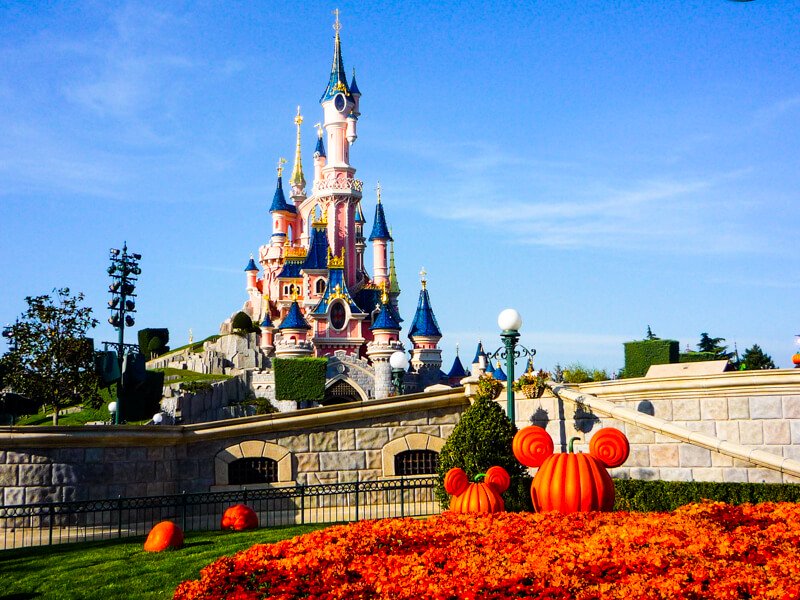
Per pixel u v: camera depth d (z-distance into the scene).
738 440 23.83
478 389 26.05
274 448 26.61
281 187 136.50
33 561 18.30
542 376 24.83
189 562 17.27
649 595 10.59
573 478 18.22
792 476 20.14
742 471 20.97
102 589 15.73
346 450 27.02
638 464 22.58
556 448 24.52
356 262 127.25
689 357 45.09
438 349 113.88
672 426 21.98
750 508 16.14
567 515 16.70
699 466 21.66
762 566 11.70
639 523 14.85
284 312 121.00
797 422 23.19
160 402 55.81
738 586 10.79
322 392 76.00
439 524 16.08
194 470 26.45
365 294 122.56
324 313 111.06
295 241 136.38
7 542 22.23
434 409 27.61
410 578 11.90
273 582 12.47
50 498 24.25
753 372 23.59
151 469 25.72
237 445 26.53
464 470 23.00
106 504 24.80
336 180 124.44
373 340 109.50
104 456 24.95
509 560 12.56
